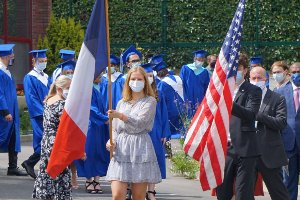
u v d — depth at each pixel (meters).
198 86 28.42
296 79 17.02
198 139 14.66
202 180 14.45
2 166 23.50
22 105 32.22
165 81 26.78
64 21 34.06
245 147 14.38
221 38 36.28
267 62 35.16
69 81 15.41
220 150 14.29
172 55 37.09
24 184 20.22
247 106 14.38
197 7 36.72
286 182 17.08
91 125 19.14
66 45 33.78
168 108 26.69
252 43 35.34
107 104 19.36
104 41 13.83
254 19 35.34
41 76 21.14
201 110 14.78
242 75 14.50
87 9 38.59
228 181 14.69
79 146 13.84
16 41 34.00
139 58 19.25
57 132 13.88
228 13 36.16
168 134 18.50
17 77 34.06
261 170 15.21
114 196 13.98
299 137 16.86
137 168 13.90
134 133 14.00
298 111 16.94
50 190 15.40
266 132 15.27
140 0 37.66
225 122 14.22
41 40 34.03
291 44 34.88
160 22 37.28
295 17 34.97
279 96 15.46
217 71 14.71
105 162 19.33
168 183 21.48
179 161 22.80
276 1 35.12
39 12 35.00
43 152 15.39
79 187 20.16
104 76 19.61
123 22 37.94
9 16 33.75
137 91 14.07
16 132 21.55
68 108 13.72
